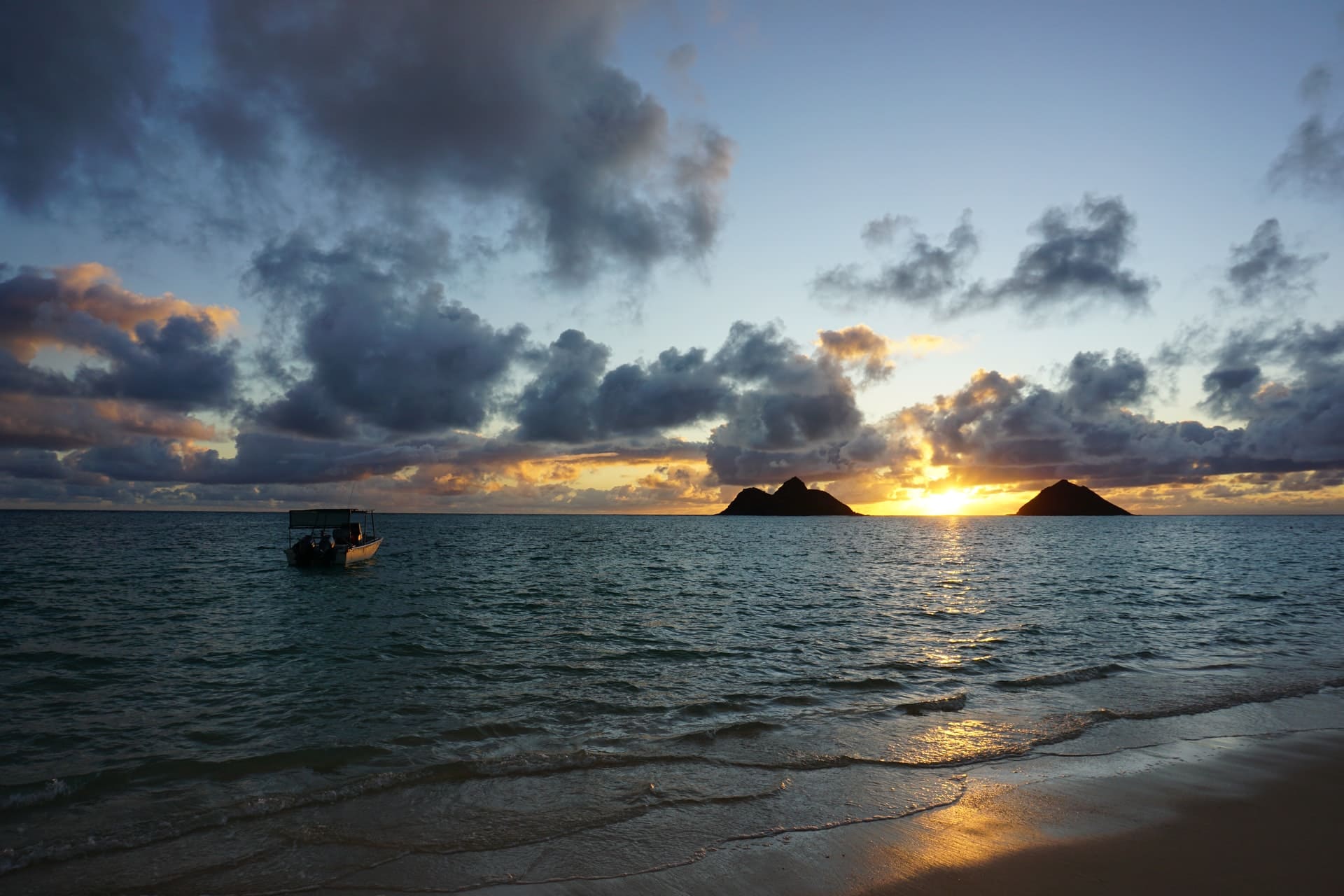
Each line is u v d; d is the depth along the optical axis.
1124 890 6.23
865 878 6.43
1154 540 90.69
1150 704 12.38
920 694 13.30
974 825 7.53
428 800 8.23
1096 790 8.49
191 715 12.30
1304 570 43.62
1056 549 70.75
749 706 12.57
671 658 16.97
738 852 6.93
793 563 52.25
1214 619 23.11
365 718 12.05
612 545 79.44
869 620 23.25
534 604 27.92
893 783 8.73
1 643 19.48
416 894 6.18
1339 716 11.67
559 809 7.96
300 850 7.01
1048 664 16.05
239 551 61.22
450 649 18.36
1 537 83.12
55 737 11.09
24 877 6.51
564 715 12.05
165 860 6.84
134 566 45.78
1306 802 8.17
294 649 18.47
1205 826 7.51
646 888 6.28
